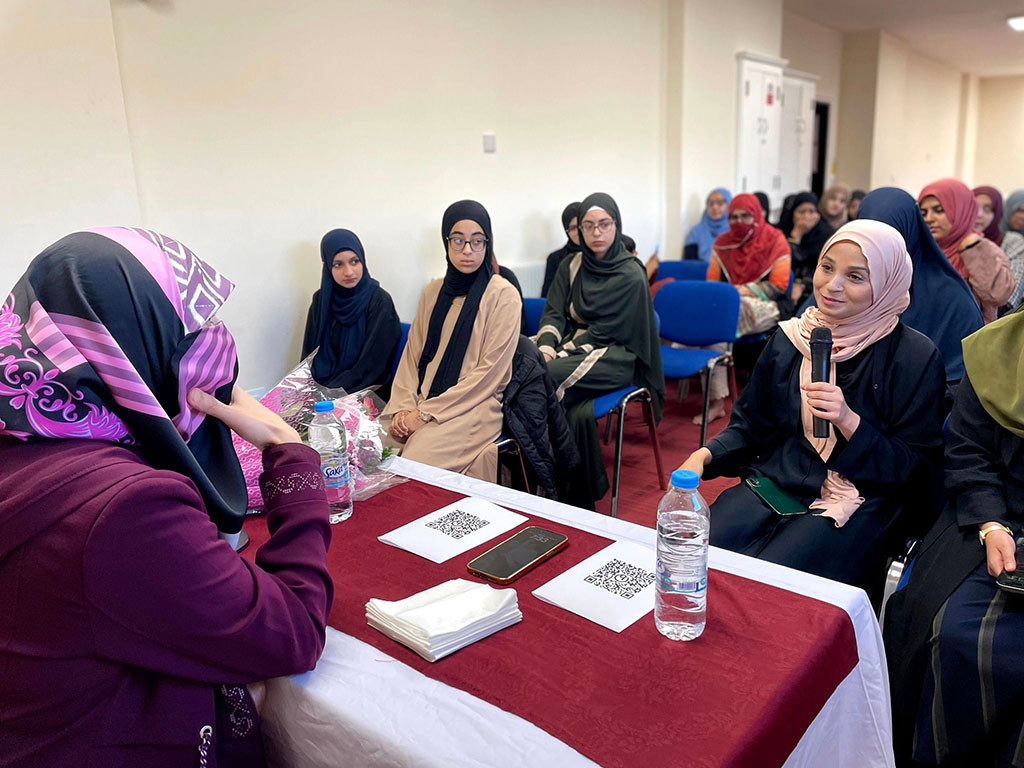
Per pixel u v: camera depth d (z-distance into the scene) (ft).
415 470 4.95
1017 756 3.85
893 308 4.90
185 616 2.22
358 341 9.29
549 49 13.01
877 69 27.20
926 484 5.05
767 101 19.99
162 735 2.36
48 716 2.22
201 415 2.77
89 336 2.28
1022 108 39.47
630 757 2.27
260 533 4.01
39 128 6.84
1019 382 4.31
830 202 17.37
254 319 9.16
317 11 9.24
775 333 5.40
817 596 3.17
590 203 9.54
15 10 6.57
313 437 4.18
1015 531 4.21
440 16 10.87
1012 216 14.74
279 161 9.12
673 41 16.15
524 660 2.80
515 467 7.82
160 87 7.88
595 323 9.32
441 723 2.48
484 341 7.47
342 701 2.62
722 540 4.80
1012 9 23.39
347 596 3.35
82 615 2.11
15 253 6.84
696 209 17.74
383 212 10.52
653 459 10.39
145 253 2.53
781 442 5.33
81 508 2.07
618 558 3.56
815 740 2.83
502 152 12.41
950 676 3.97
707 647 2.82
